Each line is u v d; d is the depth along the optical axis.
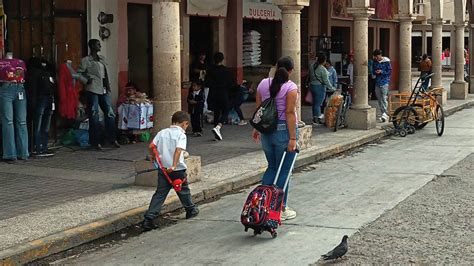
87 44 14.45
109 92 13.79
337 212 8.80
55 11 13.72
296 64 13.65
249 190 10.49
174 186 8.26
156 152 8.27
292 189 10.40
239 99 17.81
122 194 9.55
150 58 16.72
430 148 14.66
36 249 7.09
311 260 6.79
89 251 7.43
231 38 19.34
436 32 23.59
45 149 12.77
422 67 25.09
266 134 7.98
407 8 19.84
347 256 6.83
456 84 26.61
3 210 8.65
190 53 18.48
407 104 16.83
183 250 7.30
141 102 14.29
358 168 12.30
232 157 12.70
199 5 17.84
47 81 12.49
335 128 16.59
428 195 9.70
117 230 8.16
